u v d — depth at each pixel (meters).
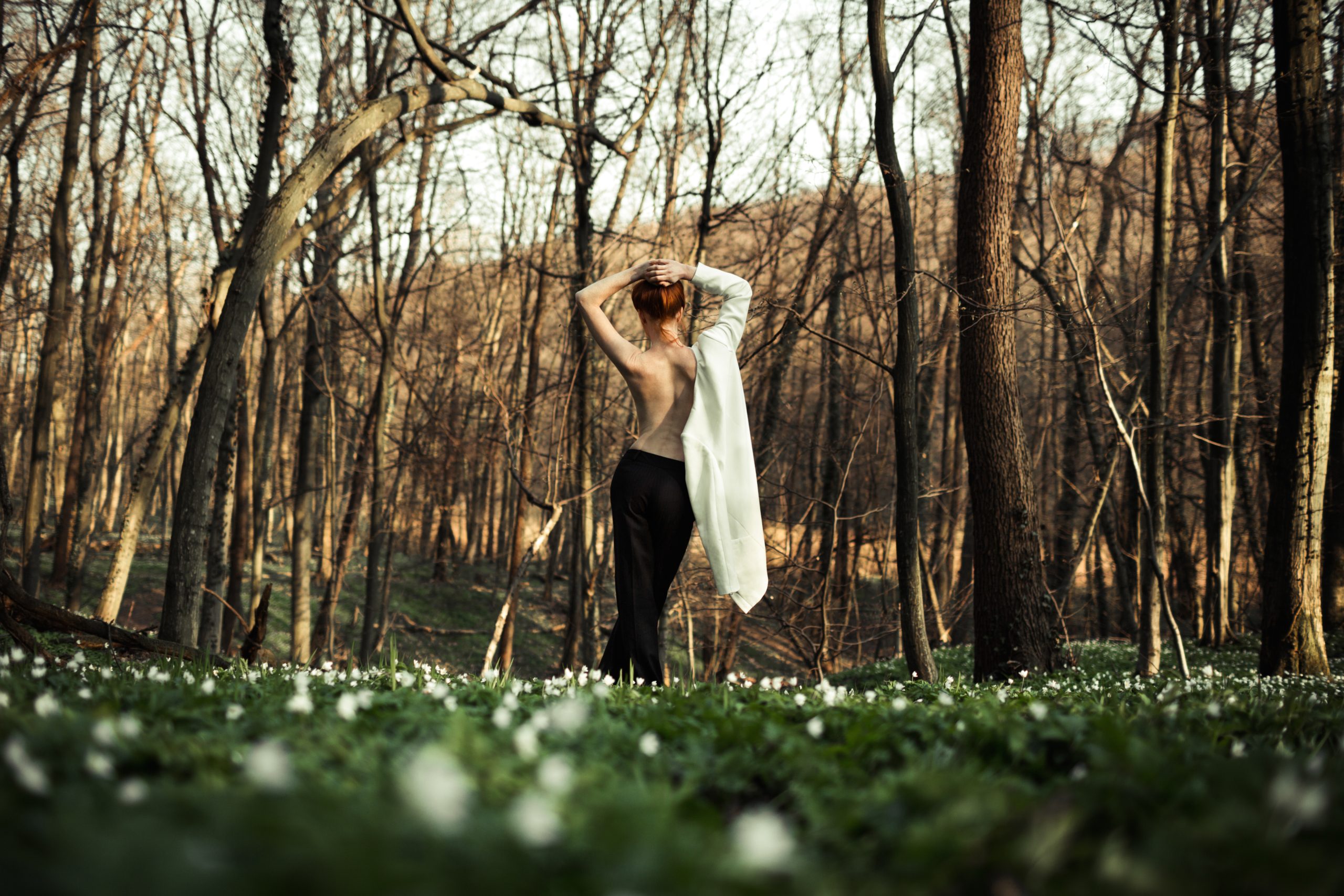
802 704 3.06
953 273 10.12
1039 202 13.31
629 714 2.77
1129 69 10.70
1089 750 2.09
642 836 1.30
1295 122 8.85
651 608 4.51
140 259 23.72
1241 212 17.94
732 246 17.34
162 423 12.33
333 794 1.46
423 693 3.00
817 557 15.24
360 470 18.14
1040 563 9.34
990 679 8.06
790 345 15.95
